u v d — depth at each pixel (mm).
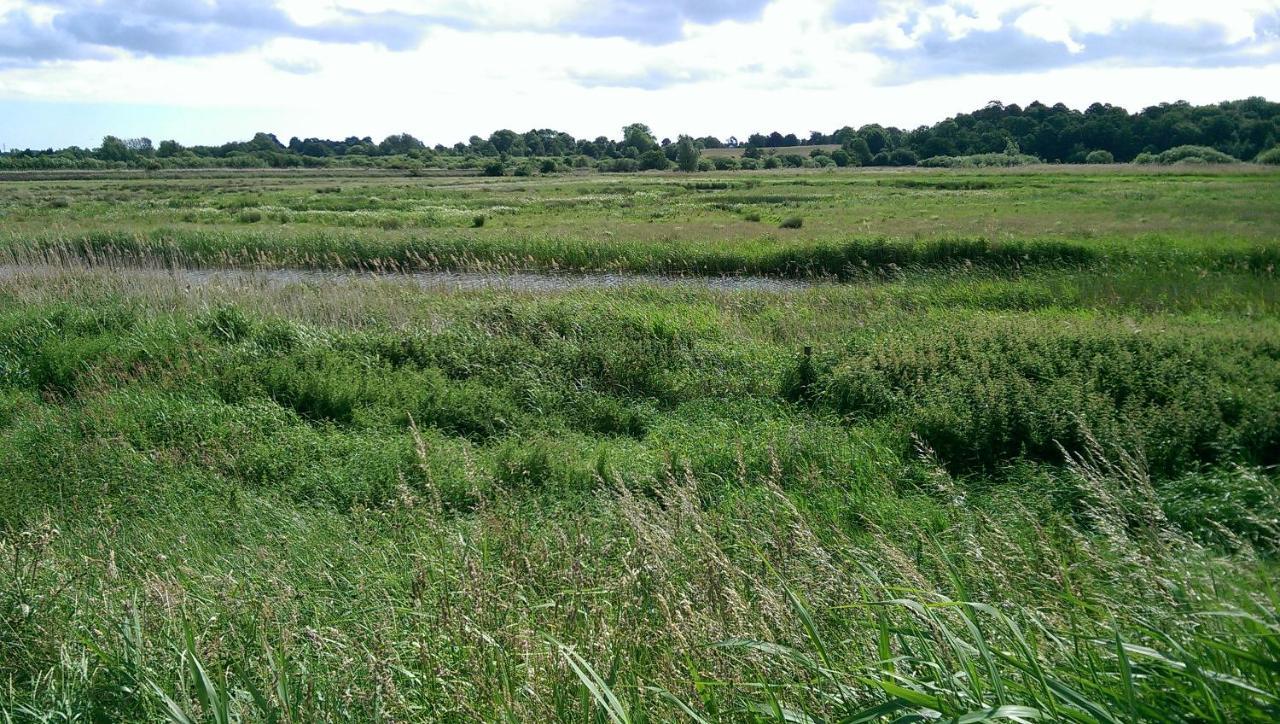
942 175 74250
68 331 12203
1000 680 2273
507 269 24578
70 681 3447
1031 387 8625
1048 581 4059
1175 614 3035
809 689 2740
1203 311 14609
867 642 3129
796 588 3746
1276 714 2121
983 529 5383
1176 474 7367
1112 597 3629
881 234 25250
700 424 9211
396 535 5926
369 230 30688
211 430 8477
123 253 25219
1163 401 8586
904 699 2295
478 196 55125
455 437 8898
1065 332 10602
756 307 15703
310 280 20438
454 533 5277
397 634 3826
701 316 13891
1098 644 2896
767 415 9258
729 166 116500
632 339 12086
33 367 10969
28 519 6207
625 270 24594
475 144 158625
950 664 2859
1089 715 2195
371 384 9930
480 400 9617
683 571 4109
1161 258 20188
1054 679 2342
